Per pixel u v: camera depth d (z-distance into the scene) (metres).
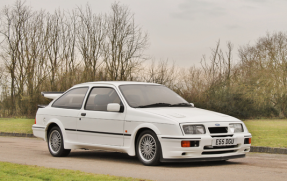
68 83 33.72
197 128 6.80
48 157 8.82
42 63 35.03
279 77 36.88
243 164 7.47
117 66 34.50
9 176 5.71
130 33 34.59
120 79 34.28
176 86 34.53
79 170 6.56
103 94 8.30
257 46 39.09
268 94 36.12
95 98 8.38
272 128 19.28
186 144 6.62
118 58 34.59
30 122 25.94
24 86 35.75
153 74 34.09
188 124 6.77
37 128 9.52
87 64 34.44
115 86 8.15
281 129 18.36
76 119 8.52
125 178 5.52
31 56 34.91
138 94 8.01
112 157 8.80
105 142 7.88
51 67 34.00
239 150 7.27
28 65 35.16
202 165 7.23
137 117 7.30
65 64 34.59
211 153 6.95
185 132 6.69
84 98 8.64
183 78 34.59
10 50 36.19
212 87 35.25
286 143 11.48
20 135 16.77
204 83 35.28
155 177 5.89
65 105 9.05
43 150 10.49
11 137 16.22
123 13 34.84
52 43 35.09
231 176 5.96
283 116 36.16
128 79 34.25
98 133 8.01
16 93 36.19
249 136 7.41
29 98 34.59
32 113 35.72
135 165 7.26
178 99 8.43
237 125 7.35
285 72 36.81
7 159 8.31
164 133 6.82
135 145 7.41
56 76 33.84
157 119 6.98
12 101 36.94
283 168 6.93
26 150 10.43
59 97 9.41
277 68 37.19
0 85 36.25
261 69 37.31
